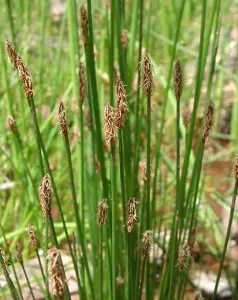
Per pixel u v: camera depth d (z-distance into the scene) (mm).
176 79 114
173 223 126
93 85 119
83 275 135
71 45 162
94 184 140
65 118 103
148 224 120
